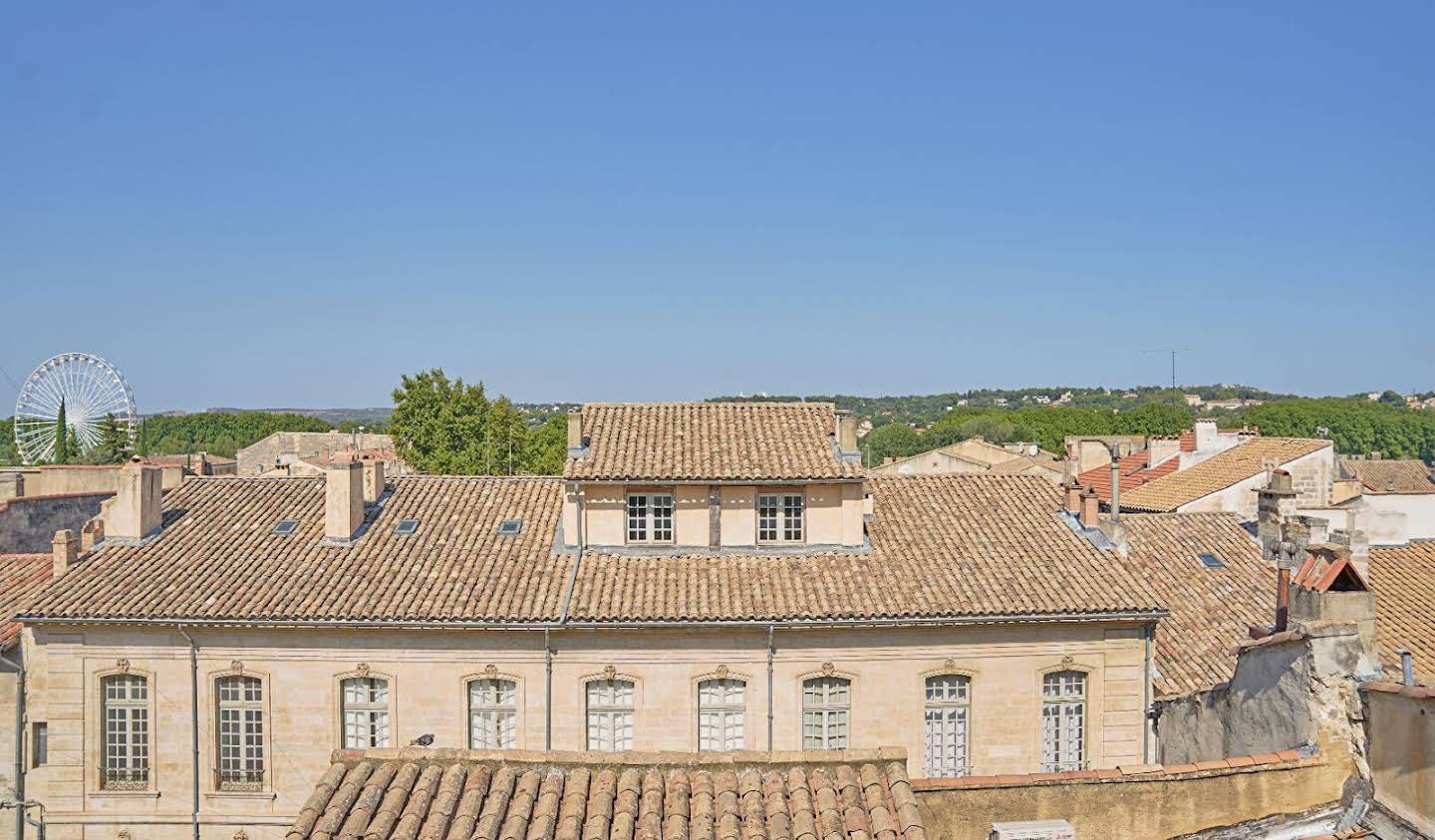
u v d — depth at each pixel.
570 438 29.61
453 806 12.61
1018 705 27.00
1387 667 19.91
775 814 12.59
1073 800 14.57
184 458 65.19
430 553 28.64
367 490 31.28
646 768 13.58
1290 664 14.97
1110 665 27.11
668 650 26.50
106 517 29.33
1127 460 62.31
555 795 12.91
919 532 29.84
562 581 27.27
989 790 14.60
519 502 31.62
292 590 26.78
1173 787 14.46
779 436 30.69
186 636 26.44
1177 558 31.97
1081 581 27.42
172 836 26.59
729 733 26.75
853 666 26.67
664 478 28.30
